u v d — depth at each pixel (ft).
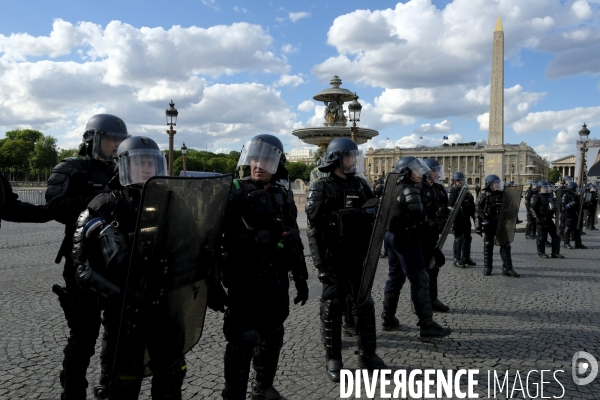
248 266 11.16
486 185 29.81
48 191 10.91
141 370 8.27
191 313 9.41
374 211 14.34
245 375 11.10
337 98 85.46
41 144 370.73
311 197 13.96
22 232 56.75
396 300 18.45
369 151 431.43
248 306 11.16
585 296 24.43
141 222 7.75
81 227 8.66
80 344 10.16
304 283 12.42
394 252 18.04
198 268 9.36
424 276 17.38
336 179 14.42
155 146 9.48
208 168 383.86
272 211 11.53
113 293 8.35
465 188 21.66
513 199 29.35
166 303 8.50
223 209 9.98
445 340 17.33
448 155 398.83
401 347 16.60
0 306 21.61
